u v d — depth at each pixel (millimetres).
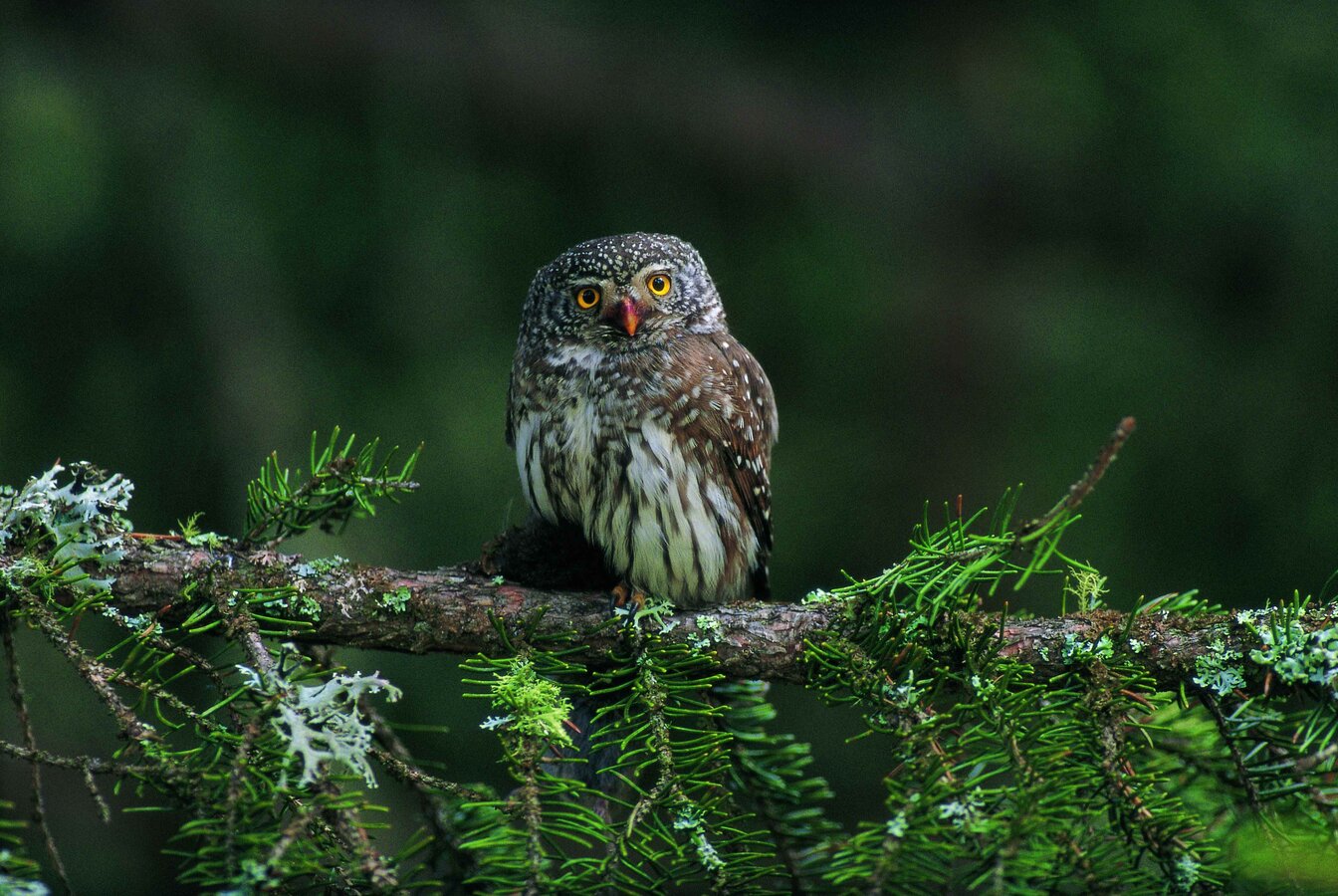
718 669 6062
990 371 12531
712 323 8414
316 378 11094
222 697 4953
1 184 10992
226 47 11953
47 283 10977
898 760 4629
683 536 7621
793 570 12094
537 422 7832
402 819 9312
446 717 10227
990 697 4680
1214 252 12828
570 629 6148
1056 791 4238
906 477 12289
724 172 13008
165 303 11047
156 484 10695
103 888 10359
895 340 12672
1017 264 13055
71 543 5613
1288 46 12844
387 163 11992
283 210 11633
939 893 4031
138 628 5383
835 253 12883
